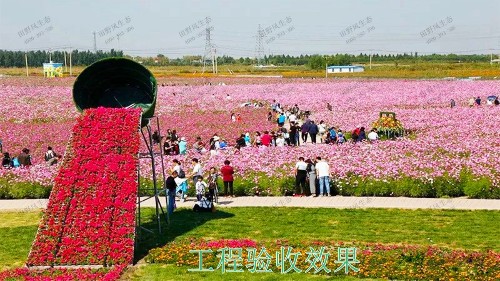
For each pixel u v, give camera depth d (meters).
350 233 21.53
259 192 29.30
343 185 28.75
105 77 23.02
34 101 74.12
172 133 41.38
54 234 19.11
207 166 30.91
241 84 104.69
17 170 30.67
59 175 20.67
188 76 134.62
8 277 17.50
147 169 31.05
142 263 18.86
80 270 18.03
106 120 22.16
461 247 19.59
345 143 38.50
